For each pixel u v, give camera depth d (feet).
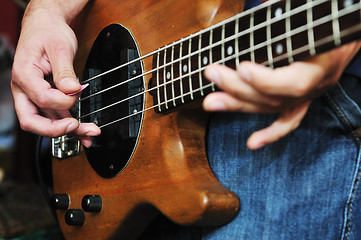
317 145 2.33
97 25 2.86
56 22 2.82
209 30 2.25
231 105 2.00
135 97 2.58
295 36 2.02
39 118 2.72
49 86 2.64
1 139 9.53
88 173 2.83
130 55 2.63
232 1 2.37
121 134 2.63
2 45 9.57
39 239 4.46
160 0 2.55
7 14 9.70
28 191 7.00
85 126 2.65
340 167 2.29
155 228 2.89
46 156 5.63
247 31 2.12
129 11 2.69
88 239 2.82
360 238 2.29
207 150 2.59
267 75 1.89
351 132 2.27
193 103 2.37
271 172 2.41
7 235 4.39
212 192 2.37
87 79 2.83
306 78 1.92
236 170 2.50
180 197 2.40
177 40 2.47
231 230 2.48
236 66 2.16
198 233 2.73
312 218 2.34
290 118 2.03
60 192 3.01
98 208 2.72
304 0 2.01
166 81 2.42
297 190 2.36
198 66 2.29
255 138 2.04
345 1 1.92
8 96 9.53
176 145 2.46
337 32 1.92
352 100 2.26
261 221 2.42
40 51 2.73
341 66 1.97
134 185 2.58
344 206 2.29
